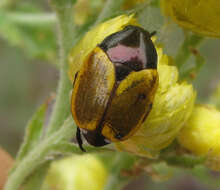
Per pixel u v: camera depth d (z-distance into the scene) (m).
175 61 0.10
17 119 0.26
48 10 0.21
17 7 0.16
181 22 0.10
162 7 0.10
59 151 0.10
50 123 0.11
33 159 0.11
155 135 0.10
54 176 0.13
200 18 0.10
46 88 0.27
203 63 0.10
